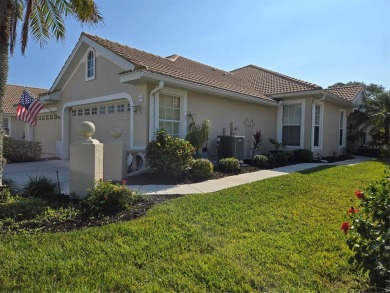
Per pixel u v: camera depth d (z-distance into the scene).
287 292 2.81
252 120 14.45
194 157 10.38
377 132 19.80
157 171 8.82
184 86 10.15
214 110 12.30
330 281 3.04
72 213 4.95
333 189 7.36
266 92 15.74
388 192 2.88
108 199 5.13
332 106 17.17
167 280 2.95
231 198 6.24
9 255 3.38
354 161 15.30
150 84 9.79
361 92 20.52
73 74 13.81
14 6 6.73
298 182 8.15
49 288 2.75
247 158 14.11
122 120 11.28
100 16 8.58
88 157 5.89
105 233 4.07
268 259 3.45
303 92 14.12
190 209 5.36
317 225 4.65
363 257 2.75
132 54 11.29
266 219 4.88
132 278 2.96
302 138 14.79
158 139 8.95
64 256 3.39
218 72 16.77
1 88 6.49
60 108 14.98
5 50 6.54
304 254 3.59
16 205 4.91
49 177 9.02
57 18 8.69
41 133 17.30
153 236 4.02
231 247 3.74
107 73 11.54
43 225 4.43
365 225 2.85
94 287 2.79
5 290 2.70
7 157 13.05
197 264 3.28
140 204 5.64
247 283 2.95
